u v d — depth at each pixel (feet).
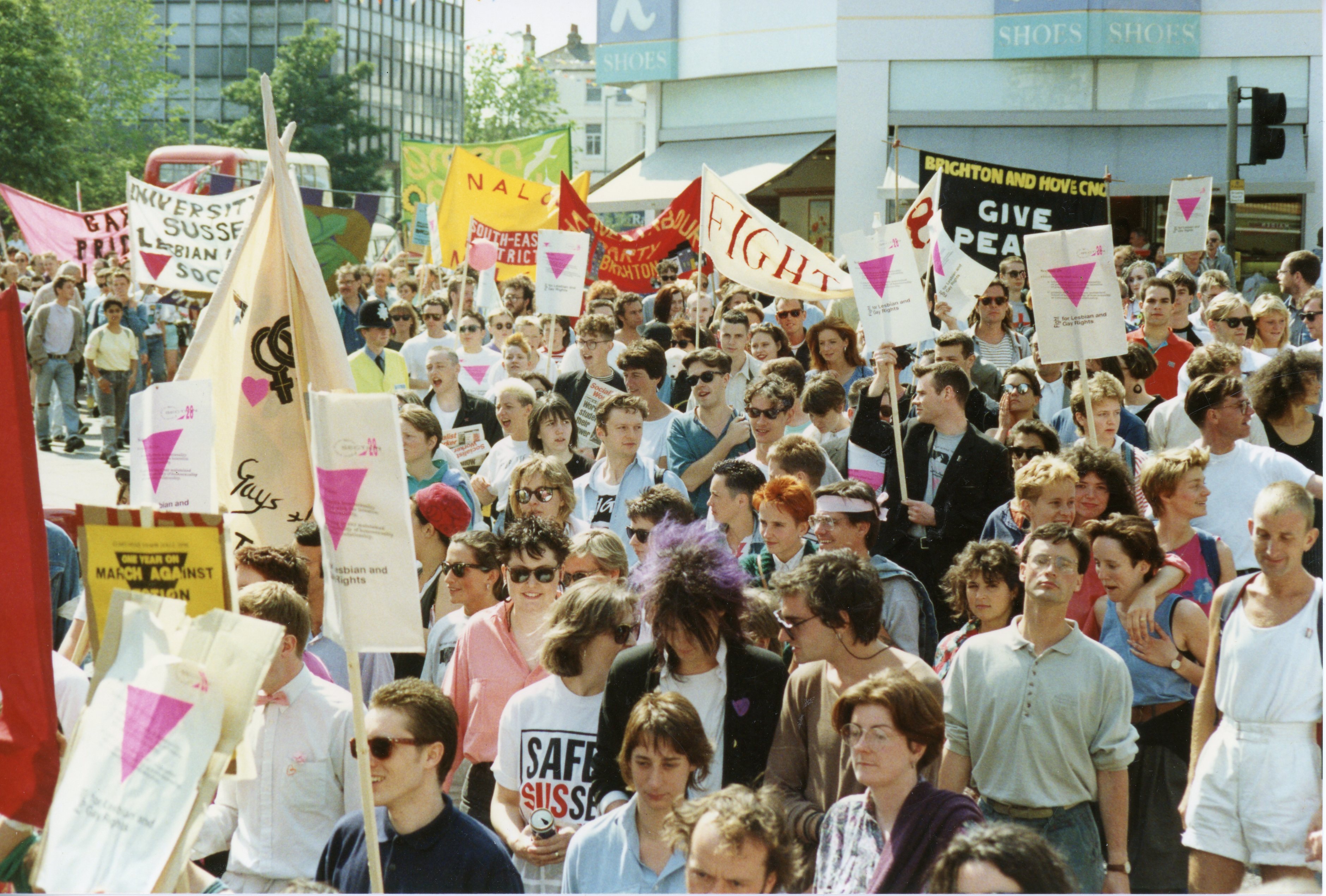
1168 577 15.72
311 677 14.87
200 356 17.93
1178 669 15.60
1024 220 36.35
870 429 22.00
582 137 197.88
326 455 11.80
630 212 83.05
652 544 14.21
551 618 14.65
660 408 25.66
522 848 14.26
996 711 14.12
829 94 77.41
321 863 12.94
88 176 134.92
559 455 24.17
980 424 25.12
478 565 17.28
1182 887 15.37
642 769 12.40
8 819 11.22
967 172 36.14
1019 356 32.60
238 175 94.84
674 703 12.48
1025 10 67.41
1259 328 29.48
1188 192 39.70
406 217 71.97
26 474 11.47
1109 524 15.78
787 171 79.92
